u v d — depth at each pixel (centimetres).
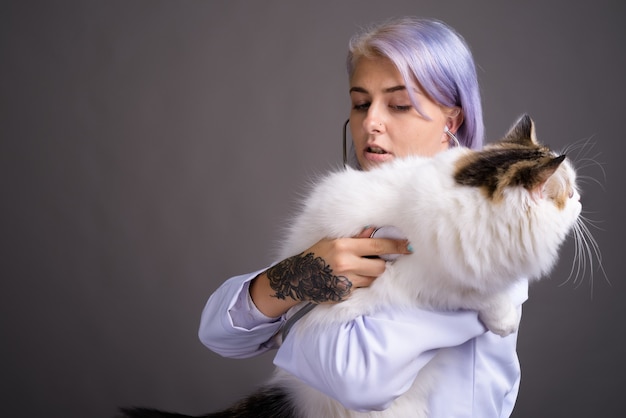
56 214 345
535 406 318
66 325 346
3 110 339
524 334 316
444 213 124
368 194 135
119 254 346
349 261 125
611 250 312
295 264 130
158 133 342
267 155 340
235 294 140
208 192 343
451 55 159
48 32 337
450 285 127
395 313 124
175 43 338
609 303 314
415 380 138
